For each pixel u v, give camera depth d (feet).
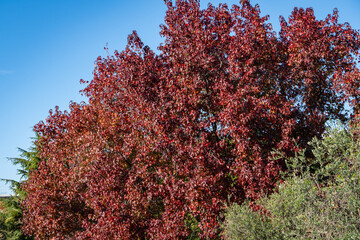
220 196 46.03
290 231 29.81
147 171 52.65
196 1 56.44
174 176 51.44
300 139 50.03
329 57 54.13
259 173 42.70
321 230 26.53
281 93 53.78
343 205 26.96
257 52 50.16
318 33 53.62
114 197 50.44
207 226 44.62
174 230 45.85
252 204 39.75
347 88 49.16
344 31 54.44
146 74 54.65
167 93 51.39
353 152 28.48
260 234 31.58
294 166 32.91
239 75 47.55
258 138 48.21
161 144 47.60
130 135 52.70
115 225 49.55
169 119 48.32
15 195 99.45
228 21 55.88
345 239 24.58
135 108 55.21
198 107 50.65
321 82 53.98
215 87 47.70
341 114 53.57
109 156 55.62
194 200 45.47
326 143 29.89
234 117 44.09
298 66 52.60
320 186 30.55
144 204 50.55
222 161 46.42
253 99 45.29
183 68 50.98
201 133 46.57
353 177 26.76
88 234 55.11
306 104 53.57
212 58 48.55
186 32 53.52
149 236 53.98
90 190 53.36
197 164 45.75
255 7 54.90
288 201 30.42
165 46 57.00
